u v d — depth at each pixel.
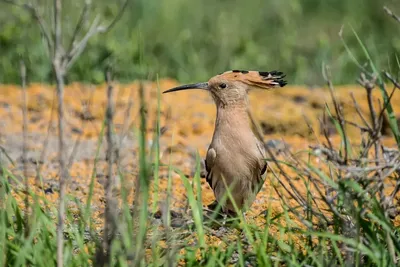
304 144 14.16
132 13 21.02
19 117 15.38
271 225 9.52
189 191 8.18
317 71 18.88
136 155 12.05
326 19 23.50
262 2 23.81
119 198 10.20
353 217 7.87
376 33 21.08
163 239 8.69
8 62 17.84
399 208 9.57
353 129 14.85
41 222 8.04
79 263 7.75
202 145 14.23
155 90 16.86
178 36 20.17
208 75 18.78
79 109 15.50
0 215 8.02
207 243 8.76
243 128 10.19
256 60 19.12
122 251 7.70
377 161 8.06
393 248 7.66
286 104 16.14
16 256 7.62
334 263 7.84
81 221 8.43
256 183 10.20
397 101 15.97
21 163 12.48
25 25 18.09
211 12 23.55
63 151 7.29
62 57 7.20
